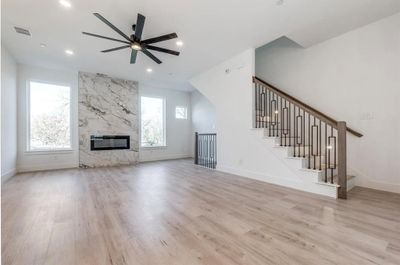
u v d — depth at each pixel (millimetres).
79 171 5293
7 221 2381
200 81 5926
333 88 4031
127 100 6645
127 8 2990
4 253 1792
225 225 2283
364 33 3615
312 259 1717
